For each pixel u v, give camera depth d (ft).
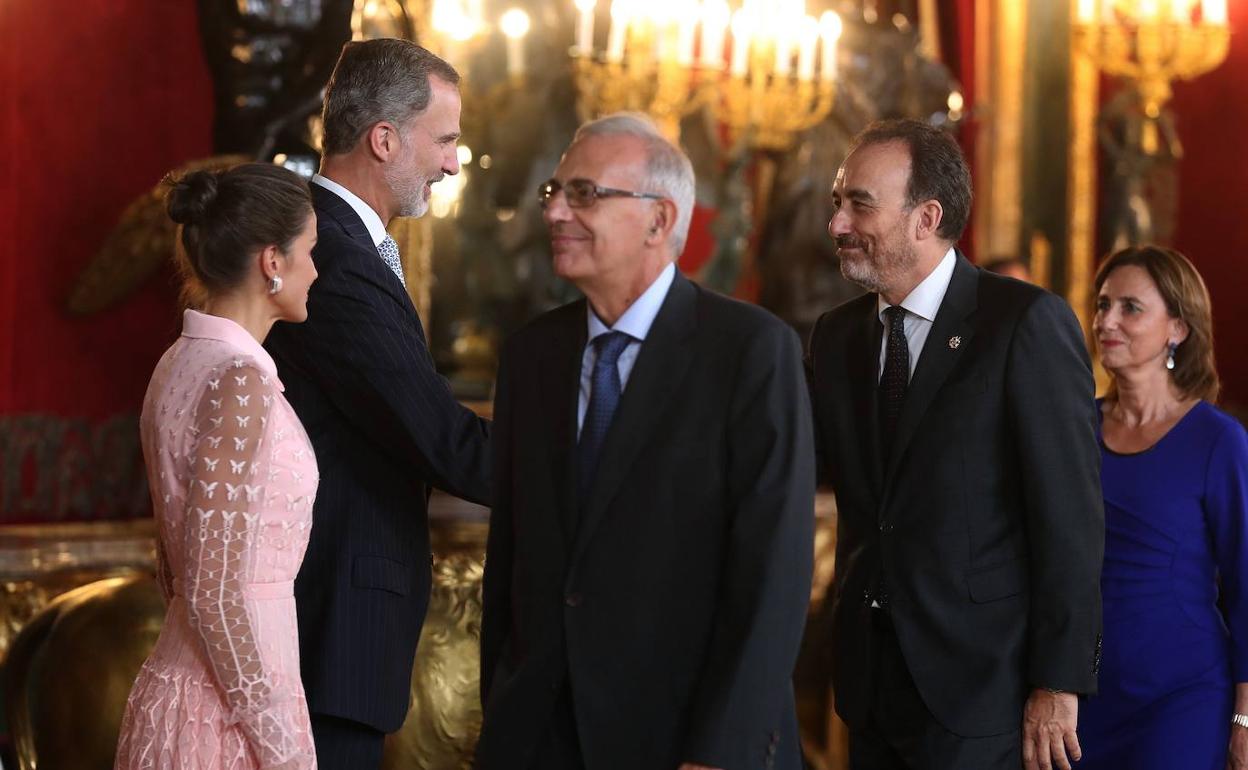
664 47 39.81
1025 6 48.11
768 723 15.87
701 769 15.62
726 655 15.99
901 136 19.90
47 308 37.93
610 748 16.42
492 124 41.83
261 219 17.24
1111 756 22.54
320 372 19.95
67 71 38.19
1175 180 47.65
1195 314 23.17
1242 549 22.26
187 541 16.28
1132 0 45.85
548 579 16.99
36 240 37.73
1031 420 19.07
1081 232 47.91
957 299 19.89
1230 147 49.39
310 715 19.48
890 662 19.69
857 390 20.61
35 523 37.65
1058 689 18.75
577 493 17.08
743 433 16.57
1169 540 22.56
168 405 16.87
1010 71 48.06
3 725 30.04
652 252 17.30
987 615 19.20
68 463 38.24
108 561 33.78
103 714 23.39
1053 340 19.30
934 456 19.39
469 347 41.57
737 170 43.29
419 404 19.99
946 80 46.14
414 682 29.37
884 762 20.07
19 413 37.37
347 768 19.76
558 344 17.84
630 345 17.34
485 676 17.98
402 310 20.47
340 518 19.93
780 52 42.39
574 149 17.33
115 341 39.29
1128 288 23.25
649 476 16.72
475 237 41.81
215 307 17.47
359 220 20.72
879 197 19.69
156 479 16.97
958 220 19.95
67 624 23.98
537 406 17.67
